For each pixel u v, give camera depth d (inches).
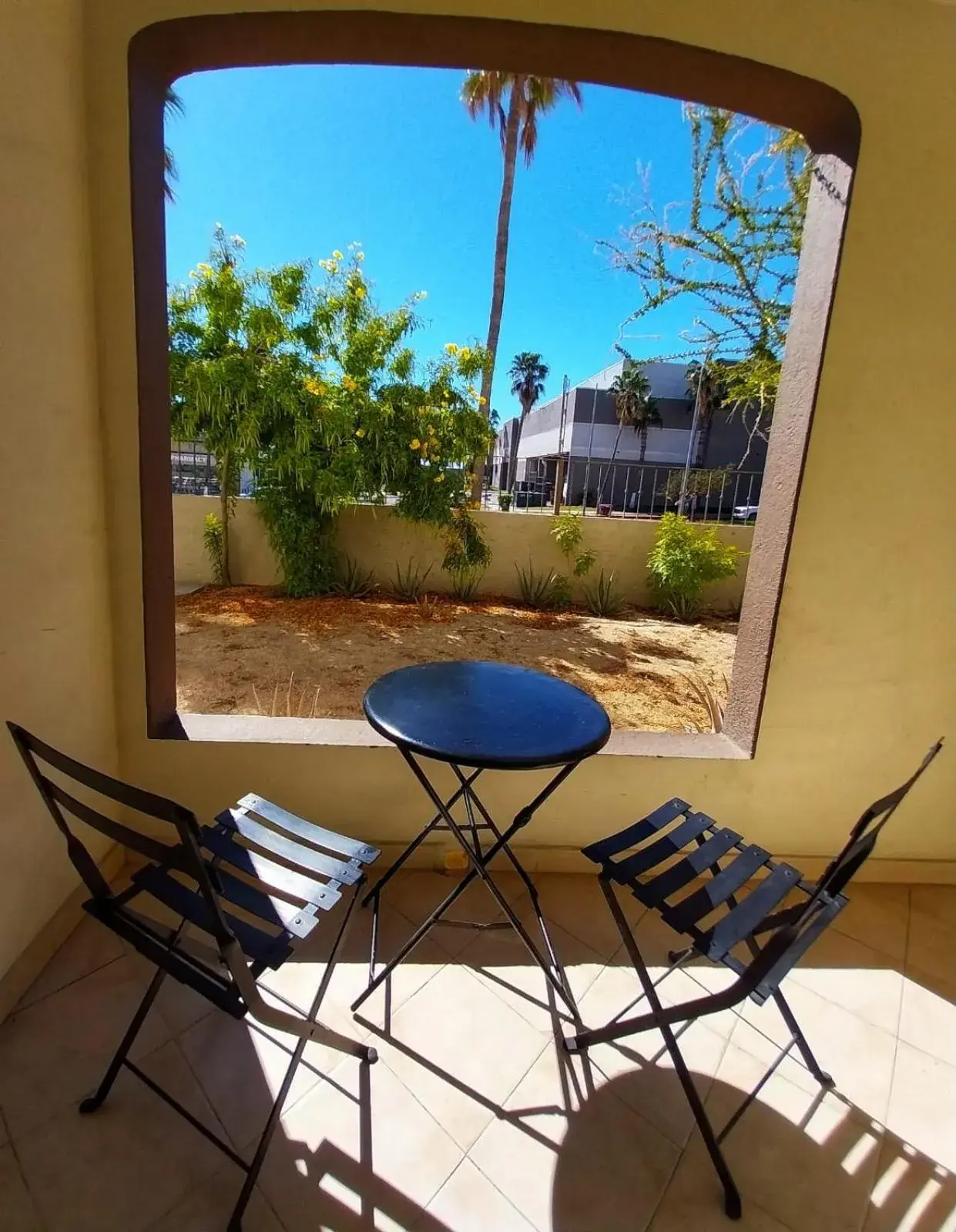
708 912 46.5
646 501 374.0
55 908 58.4
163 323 65.9
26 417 50.5
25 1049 48.9
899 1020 57.3
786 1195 41.8
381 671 160.1
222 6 54.3
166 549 70.8
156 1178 40.5
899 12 57.9
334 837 51.5
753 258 119.5
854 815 77.0
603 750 75.2
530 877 75.1
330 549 242.4
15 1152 41.5
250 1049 50.3
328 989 57.0
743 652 77.9
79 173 55.8
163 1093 42.1
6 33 45.1
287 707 124.0
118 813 70.4
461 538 244.2
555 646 195.8
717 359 136.0
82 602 60.9
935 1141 46.1
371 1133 44.3
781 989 60.4
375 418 219.1
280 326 212.2
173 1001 54.1
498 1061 50.7
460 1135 44.6
